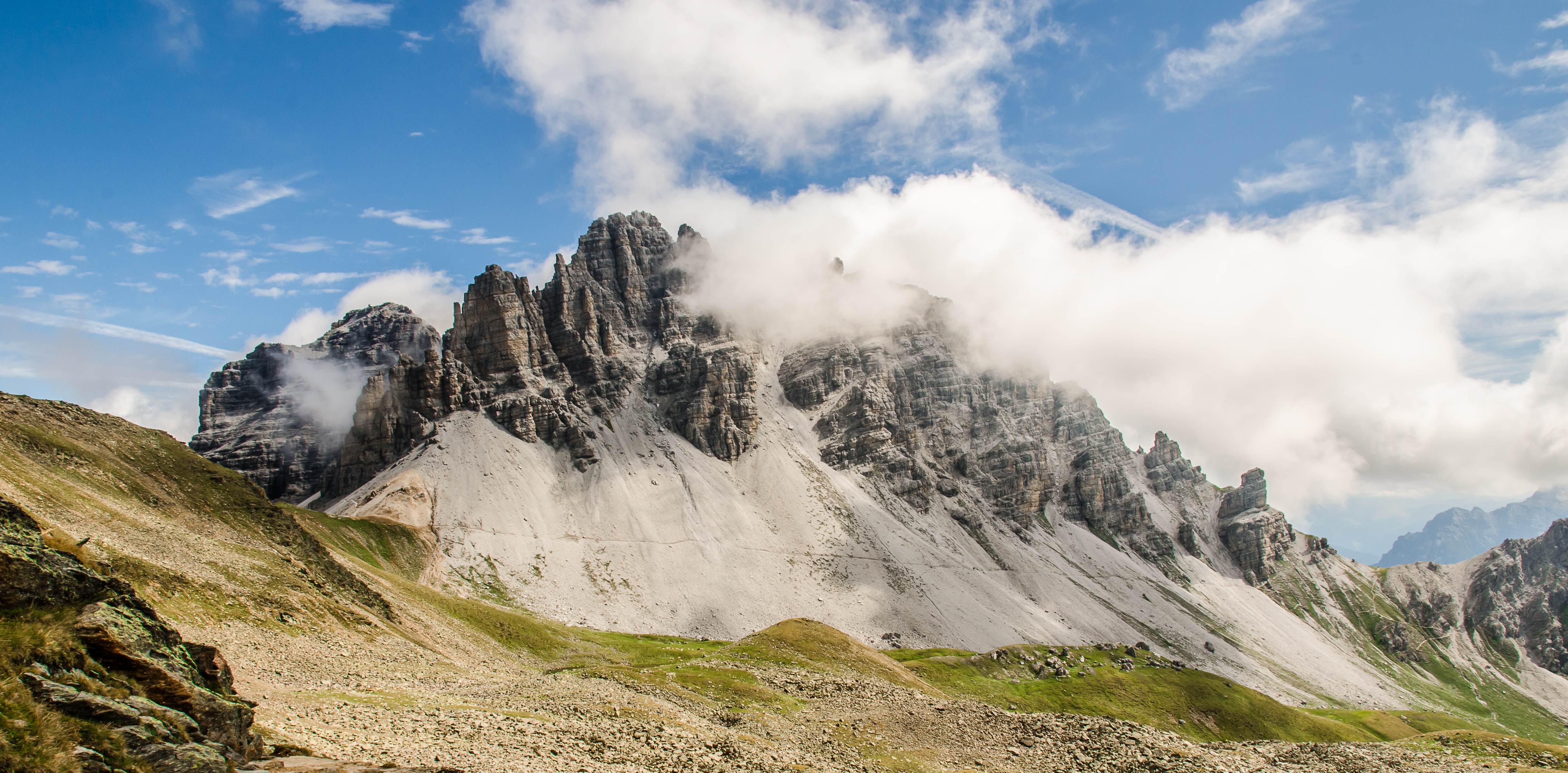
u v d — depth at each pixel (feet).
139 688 111.75
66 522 246.68
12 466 269.44
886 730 289.53
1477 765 321.32
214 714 117.39
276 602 277.03
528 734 186.09
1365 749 338.13
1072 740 286.46
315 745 138.92
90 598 116.57
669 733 218.18
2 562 107.65
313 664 236.63
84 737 97.86
